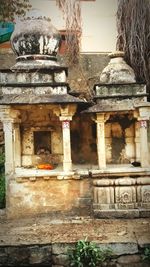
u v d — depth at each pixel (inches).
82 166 379.6
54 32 365.4
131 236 271.6
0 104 326.3
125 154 388.8
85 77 447.8
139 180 325.7
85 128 407.5
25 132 388.8
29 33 354.3
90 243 259.3
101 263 257.4
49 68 346.3
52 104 333.1
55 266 260.2
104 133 357.7
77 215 337.4
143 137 331.3
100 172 327.0
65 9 447.2
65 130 338.0
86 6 450.0
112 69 366.0
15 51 367.9
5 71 347.9
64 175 335.3
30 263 262.4
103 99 349.4
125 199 325.1
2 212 352.8
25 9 449.7
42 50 358.9
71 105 335.3
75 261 254.5
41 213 339.0
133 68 398.0
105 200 326.6
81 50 452.4
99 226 301.3
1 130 435.8
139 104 327.6
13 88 340.2
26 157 388.2
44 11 447.8
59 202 340.5
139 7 398.9
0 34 453.1
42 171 345.4
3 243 264.7
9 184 336.2
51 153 391.2
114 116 388.5
